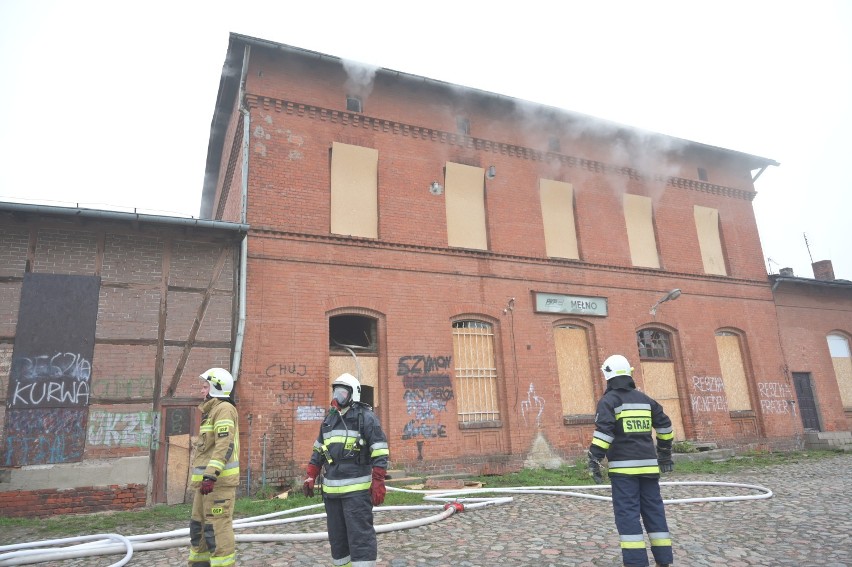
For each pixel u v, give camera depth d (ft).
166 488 32.27
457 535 22.15
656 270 55.21
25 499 29.40
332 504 15.26
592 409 48.78
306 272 40.32
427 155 47.67
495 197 49.62
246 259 38.34
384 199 44.86
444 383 42.96
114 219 32.94
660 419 17.19
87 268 33.40
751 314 59.82
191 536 16.49
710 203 61.67
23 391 30.55
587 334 50.88
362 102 46.60
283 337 38.37
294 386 37.88
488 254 47.52
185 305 35.14
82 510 30.25
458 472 41.42
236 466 16.65
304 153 42.88
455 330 45.50
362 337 46.57
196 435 33.71
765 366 58.75
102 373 32.35
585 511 26.73
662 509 16.30
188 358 34.42
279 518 25.99
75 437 31.04
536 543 20.57
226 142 53.01
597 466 16.17
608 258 53.36
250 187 40.16
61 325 32.04
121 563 18.93
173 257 35.63
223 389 17.24
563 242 52.21
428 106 48.85
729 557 18.16
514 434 44.37
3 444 29.63
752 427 56.34
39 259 32.45
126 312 33.65
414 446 40.65
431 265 44.96
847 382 65.16
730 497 28.58
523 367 46.34
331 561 18.84
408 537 21.93
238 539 21.15
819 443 56.95
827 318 65.57
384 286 42.78
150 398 33.01
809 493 30.35
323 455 15.76
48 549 20.85
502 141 51.24
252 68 42.68
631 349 51.75
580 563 17.81
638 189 57.57
